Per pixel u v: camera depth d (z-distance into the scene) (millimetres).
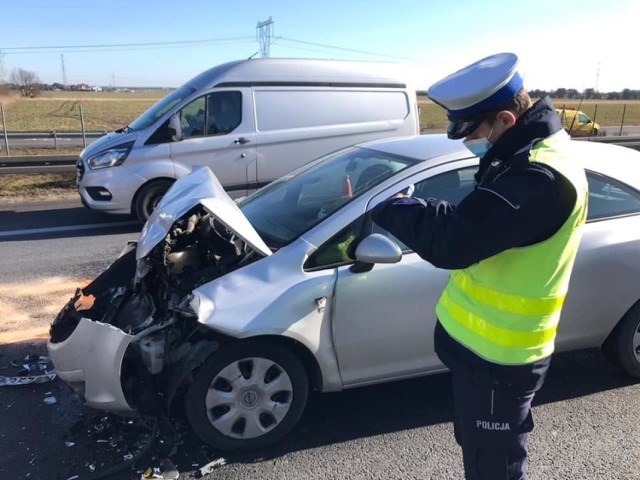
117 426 3170
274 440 3051
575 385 3684
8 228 7957
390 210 1850
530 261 1750
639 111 50844
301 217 3316
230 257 3121
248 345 2904
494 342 1835
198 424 2922
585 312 3389
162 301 2975
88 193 7875
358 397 3535
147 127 7863
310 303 2916
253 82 8125
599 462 2922
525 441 1976
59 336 3049
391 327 3090
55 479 2791
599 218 3416
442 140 3658
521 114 1719
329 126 8516
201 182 3492
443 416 3334
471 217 1664
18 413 3344
